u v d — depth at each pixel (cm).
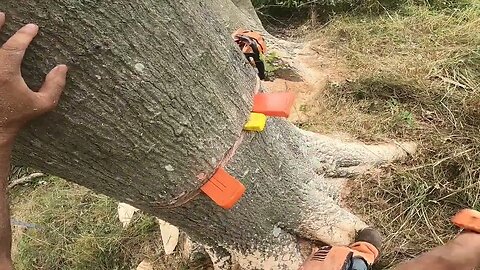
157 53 143
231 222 194
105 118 143
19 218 314
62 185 325
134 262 268
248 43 191
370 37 340
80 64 131
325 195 225
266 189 195
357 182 259
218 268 220
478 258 184
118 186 163
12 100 119
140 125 149
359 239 229
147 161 157
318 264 206
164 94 149
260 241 207
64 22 124
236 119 173
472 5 357
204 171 169
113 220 292
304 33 384
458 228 239
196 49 153
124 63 138
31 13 121
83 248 282
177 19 146
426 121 279
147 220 277
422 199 248
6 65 117
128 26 135
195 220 188
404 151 267
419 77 299
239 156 179
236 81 170
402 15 360
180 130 157
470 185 247
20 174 343
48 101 124
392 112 285
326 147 255
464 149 259
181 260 249
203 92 158
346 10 381
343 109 296
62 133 142
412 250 237
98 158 151
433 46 323
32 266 289
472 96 283
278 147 196
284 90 315
